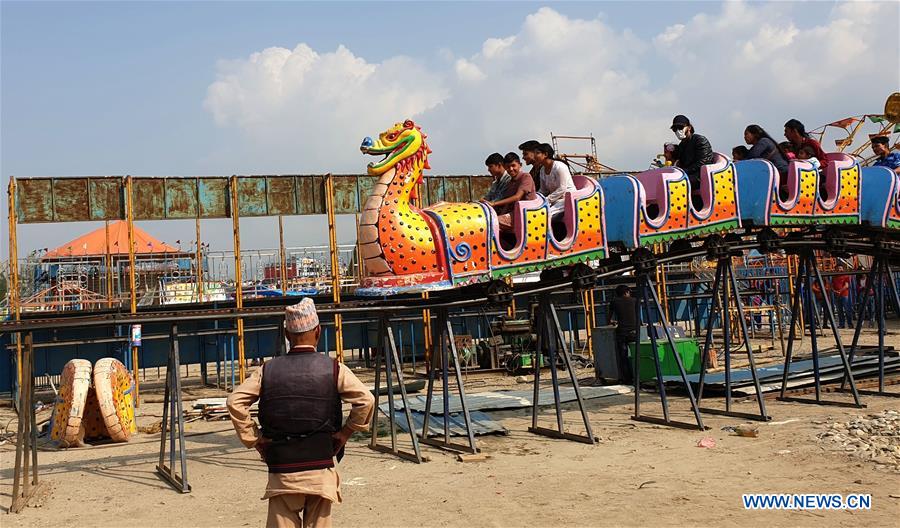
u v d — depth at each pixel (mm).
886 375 14312
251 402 4586
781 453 8516
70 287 17312
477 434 10219
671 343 10516
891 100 18109
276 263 18969
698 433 9953
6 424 13039
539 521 6328
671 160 11156
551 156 10086
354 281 18906
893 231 12305
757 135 11422
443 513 6668
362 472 8469
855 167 11398
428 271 8680
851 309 26016
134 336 15195
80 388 10664
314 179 17281
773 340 20578
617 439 9773
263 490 7793
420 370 19266
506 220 9391
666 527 6059
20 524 6828
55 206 15352
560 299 19969
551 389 14641
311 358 4680
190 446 10453
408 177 8812
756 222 10523
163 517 6910
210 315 8203
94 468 9188
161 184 16125
